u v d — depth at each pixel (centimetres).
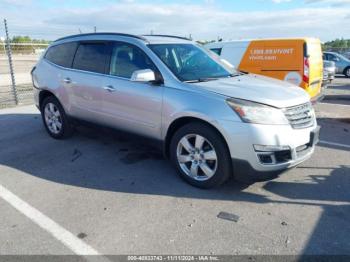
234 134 353
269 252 281
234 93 370
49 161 496
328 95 1179
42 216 341
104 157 508
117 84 462
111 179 429
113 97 468
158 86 418
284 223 323
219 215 339
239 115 352
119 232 311
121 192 393
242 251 282
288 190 393
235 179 399
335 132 652
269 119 350
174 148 413
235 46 866
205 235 305
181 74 421
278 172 363
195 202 366
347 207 353
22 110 888
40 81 598
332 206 355
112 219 334
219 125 360
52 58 588
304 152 382
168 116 405
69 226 322
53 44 599
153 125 429
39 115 823
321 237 300
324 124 719
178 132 403
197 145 391
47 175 445
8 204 368
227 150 369
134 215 341
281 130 353
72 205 363
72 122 563
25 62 2652
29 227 321
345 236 301
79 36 551
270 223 324
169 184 412
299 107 377
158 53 439
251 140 347
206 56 501
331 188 398
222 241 296
